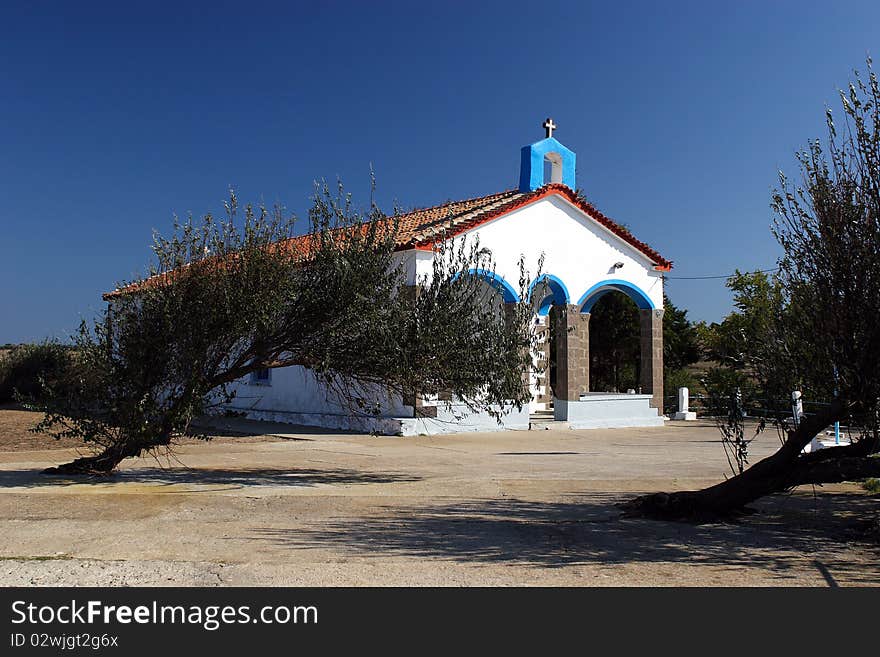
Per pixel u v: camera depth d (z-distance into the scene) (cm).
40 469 1073
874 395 638
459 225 1783
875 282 616
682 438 1838
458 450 1470
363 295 984
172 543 648
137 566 577
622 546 659
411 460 1302
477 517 779
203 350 952
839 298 636
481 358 1042
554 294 2039
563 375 2041
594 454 1457
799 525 754
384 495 912
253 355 1009
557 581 552
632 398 2164
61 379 962
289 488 951
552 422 2003
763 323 728
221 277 954
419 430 1711
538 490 973
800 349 686
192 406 941
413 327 1009
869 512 822
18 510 776
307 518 764
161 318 933
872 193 627
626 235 2117
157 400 958
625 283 2147
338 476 1084
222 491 912
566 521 762
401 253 1664
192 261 965
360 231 1046
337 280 977
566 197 1983
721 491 782
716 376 821
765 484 766
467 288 1086
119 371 926
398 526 730
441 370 1022
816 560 619
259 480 1018
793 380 702
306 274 1003
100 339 940
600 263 2088
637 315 3050
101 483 947
